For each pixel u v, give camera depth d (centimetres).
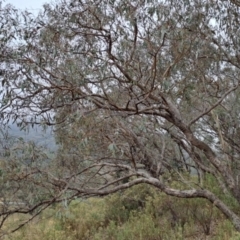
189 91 578
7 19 520
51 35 526
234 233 560
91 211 930
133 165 689
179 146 827
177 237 655
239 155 852
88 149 591
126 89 559
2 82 518
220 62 696
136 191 904
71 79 505
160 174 777
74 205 880
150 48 529
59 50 525
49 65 526
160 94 541
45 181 577
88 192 617
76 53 525
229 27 646
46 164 591
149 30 520
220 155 844
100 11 516
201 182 747
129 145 650
